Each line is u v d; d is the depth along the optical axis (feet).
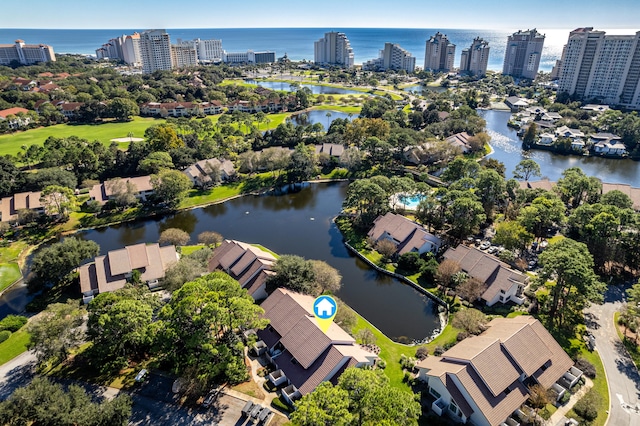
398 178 408.05
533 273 296.71
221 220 417.08
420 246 322.34
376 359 212.84
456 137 623.36
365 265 329.93
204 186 475.31
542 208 324.60
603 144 624.59
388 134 587.68
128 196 414.82
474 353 188.55
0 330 239.91
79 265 310.45
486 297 266.16
